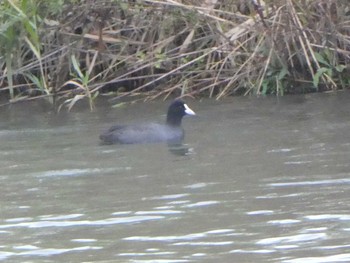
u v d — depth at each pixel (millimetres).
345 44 35969
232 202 20828
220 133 28562
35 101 36062
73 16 36375
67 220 19969
